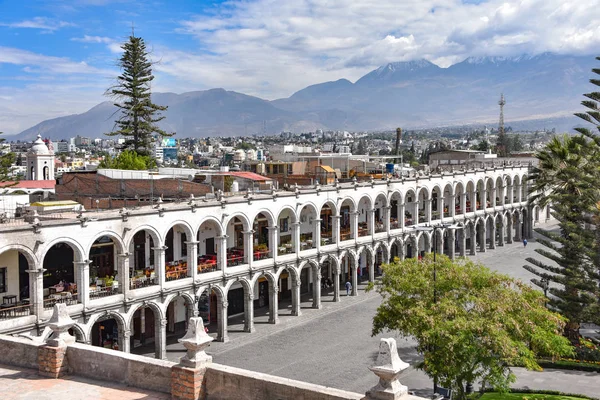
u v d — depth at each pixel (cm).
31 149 10269
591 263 4856
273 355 4797
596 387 4031
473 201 9162
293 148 11794
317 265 6278
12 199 5325
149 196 6125
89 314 4153
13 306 4044
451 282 3631
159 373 1625
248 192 5625
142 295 4519
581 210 4744
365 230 7169
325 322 5800
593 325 5575
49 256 4566
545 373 4406
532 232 10681
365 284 7469
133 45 9312
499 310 3256
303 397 1403
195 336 1562
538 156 6375
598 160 4875
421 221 8181
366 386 4078
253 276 5503
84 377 1761
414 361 4600
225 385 1524
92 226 4191
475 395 3847
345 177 8938
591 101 4981
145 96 9544
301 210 6388
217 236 5216
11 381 1742
